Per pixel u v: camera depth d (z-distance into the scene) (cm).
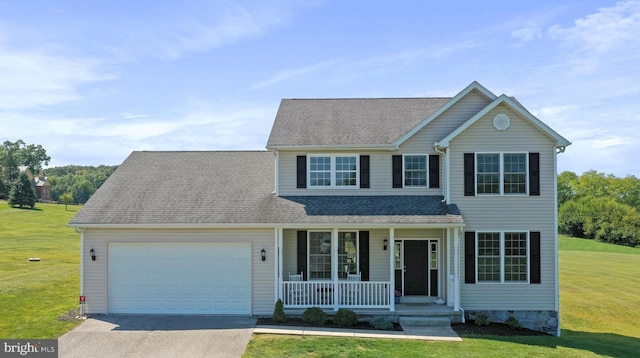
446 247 1786
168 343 1395
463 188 1759
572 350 1436
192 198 1861
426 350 1345
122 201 1839
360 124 1991
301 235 1842
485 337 1511
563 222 6419
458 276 1689
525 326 1714
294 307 1695
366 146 1833
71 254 3706
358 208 1762
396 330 1557
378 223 1666
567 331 1902
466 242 1739
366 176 1867
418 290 1842
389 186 1864
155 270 1745
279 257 1723
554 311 1717
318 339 1431
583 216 6156
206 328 1546
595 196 7875
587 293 2644
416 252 1845
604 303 2394
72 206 8944
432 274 1841
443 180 1830
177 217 1734
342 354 1294
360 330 1545
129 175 2048
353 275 1814
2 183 9500
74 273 2564
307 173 1884
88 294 1733
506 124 1755
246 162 2200
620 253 4938
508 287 1727
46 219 6644
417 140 1861
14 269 2766
